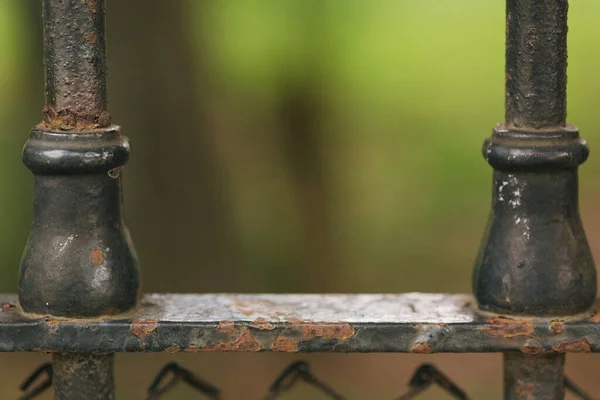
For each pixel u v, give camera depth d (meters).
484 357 5.27
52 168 1.38
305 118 6.75
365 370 5.13
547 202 1.42
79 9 1.38
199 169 4.70
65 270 1.41
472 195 7.28
